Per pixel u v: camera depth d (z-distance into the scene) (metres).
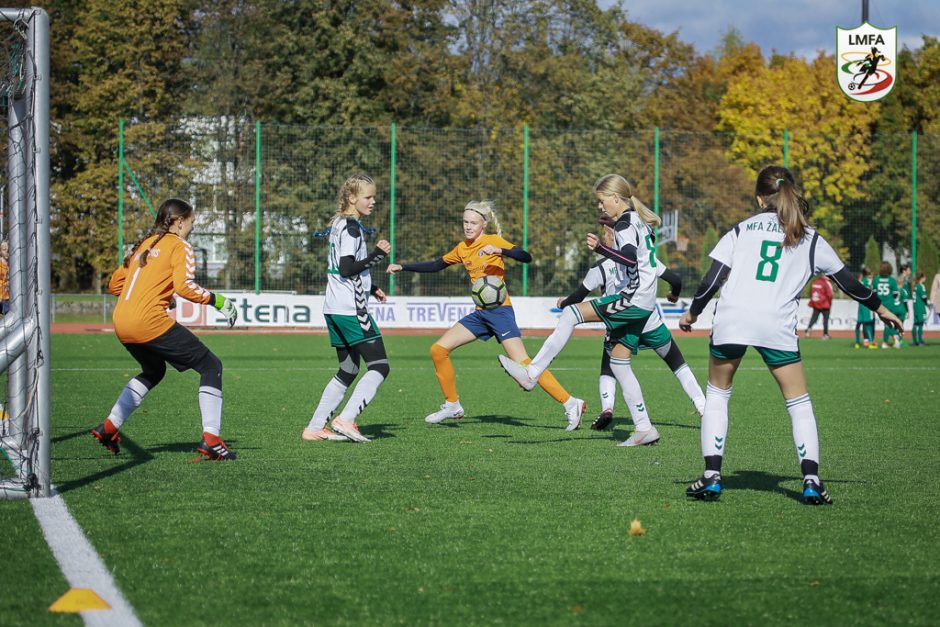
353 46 45.12
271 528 5.76
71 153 42.72
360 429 10.24
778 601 4.50
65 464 7.91
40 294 6.55
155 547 5.32
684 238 34.06
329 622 4.19
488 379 16.45
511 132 33.12
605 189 9.11
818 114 48.81
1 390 10.95
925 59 55.09
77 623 4.15
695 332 33.41
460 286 32.50
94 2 43.81
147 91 44.16
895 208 34.78
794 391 6.65
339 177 32.34
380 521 5.95
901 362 20.91
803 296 33.53
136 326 7.71
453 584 4.71
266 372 17.38
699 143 34.38
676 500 6.62
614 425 10.74
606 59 49.25
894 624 4.22
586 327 32.94
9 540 5.45
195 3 44.47
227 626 4.13
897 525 5.93
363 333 9.23
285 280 32.19
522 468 7.86
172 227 7.94
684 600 4.50
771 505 6.47
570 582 4.75
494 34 44.88
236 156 32.41
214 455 8.12
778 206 6.54
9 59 6.70
